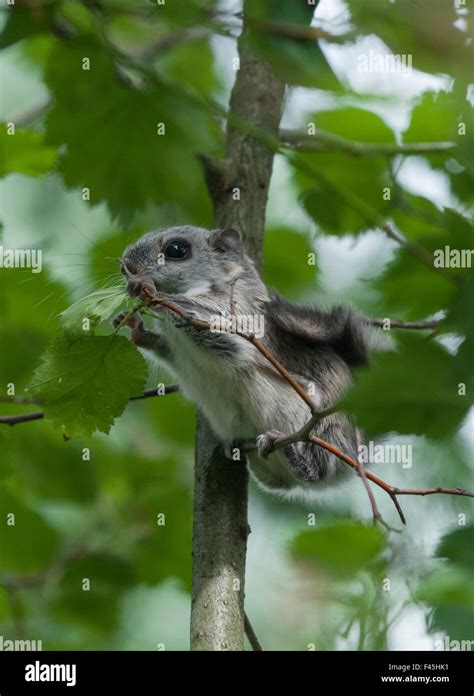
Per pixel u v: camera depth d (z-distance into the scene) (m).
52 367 7.12
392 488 6.28
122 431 14.12
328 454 10.09
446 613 5.46
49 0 9.04
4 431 11.98
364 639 8.45
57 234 14.69
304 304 10.98
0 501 11.80
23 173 10.17
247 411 10.20
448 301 3.54
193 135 9.63
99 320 6.96
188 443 14.19
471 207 10.33
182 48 14.09
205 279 10.62
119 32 12.88
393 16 6.12
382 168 11.34
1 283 11.67
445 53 6.12
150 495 12.95
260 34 6.64
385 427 3.39
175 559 12.37
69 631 11.66
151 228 12.21
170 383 12.05
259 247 10.47
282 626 11.79
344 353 10.48
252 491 13.69
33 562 11.98
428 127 10.28
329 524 9.84
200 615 8.39
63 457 12.59
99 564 12.15
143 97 9.48
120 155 9.91
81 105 9.57
